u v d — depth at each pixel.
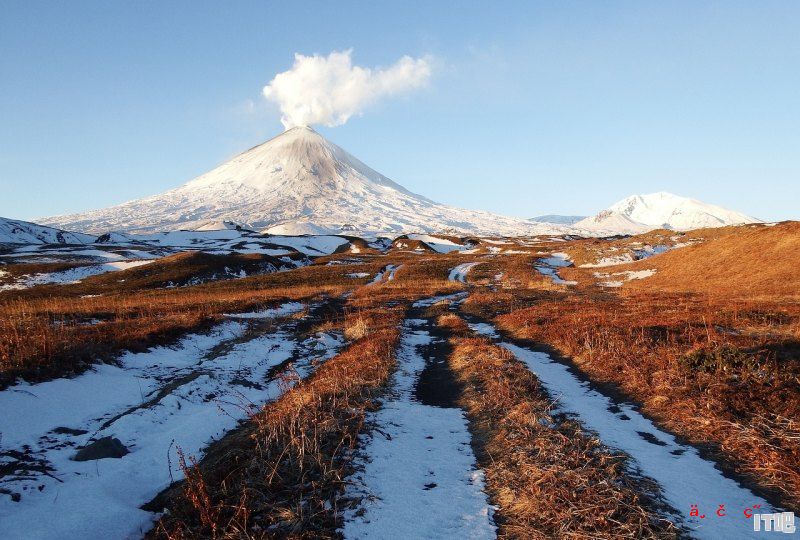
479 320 28.73
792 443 7.45
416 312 34.03
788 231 44.84
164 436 9.33
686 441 8.49
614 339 16.09
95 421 10.29
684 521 5.67
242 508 5.59
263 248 125.31
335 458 7.26
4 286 60.34
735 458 7.55
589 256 74.38
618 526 5.51
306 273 71.38
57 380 11.66
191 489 6.07
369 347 16.88
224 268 72.00
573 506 5.89
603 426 9.18
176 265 68.19
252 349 18.17
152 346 17.17
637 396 11.19
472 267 75.38
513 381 12.13
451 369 15.09
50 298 47.88
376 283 63.56
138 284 59.09
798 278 35.78
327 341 21.12
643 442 8.41
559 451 7.58
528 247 117.06
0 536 5.61
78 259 85.88
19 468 7.49
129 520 6.21
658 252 72.06
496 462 7.54
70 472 7.64
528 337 20.61
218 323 22.94
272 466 6.77
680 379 11.18
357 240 155.62
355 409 9.69
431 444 8.53
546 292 45.69
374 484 6.66
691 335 16.02
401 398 11.69
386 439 8.48
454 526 5.73
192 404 11.74
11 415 9.28
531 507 5.98
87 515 6.16
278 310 32.22
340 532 5.44
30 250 103.62
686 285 43.09
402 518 5.83
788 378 10.27
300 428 7.82
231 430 9.95
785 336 15.38
